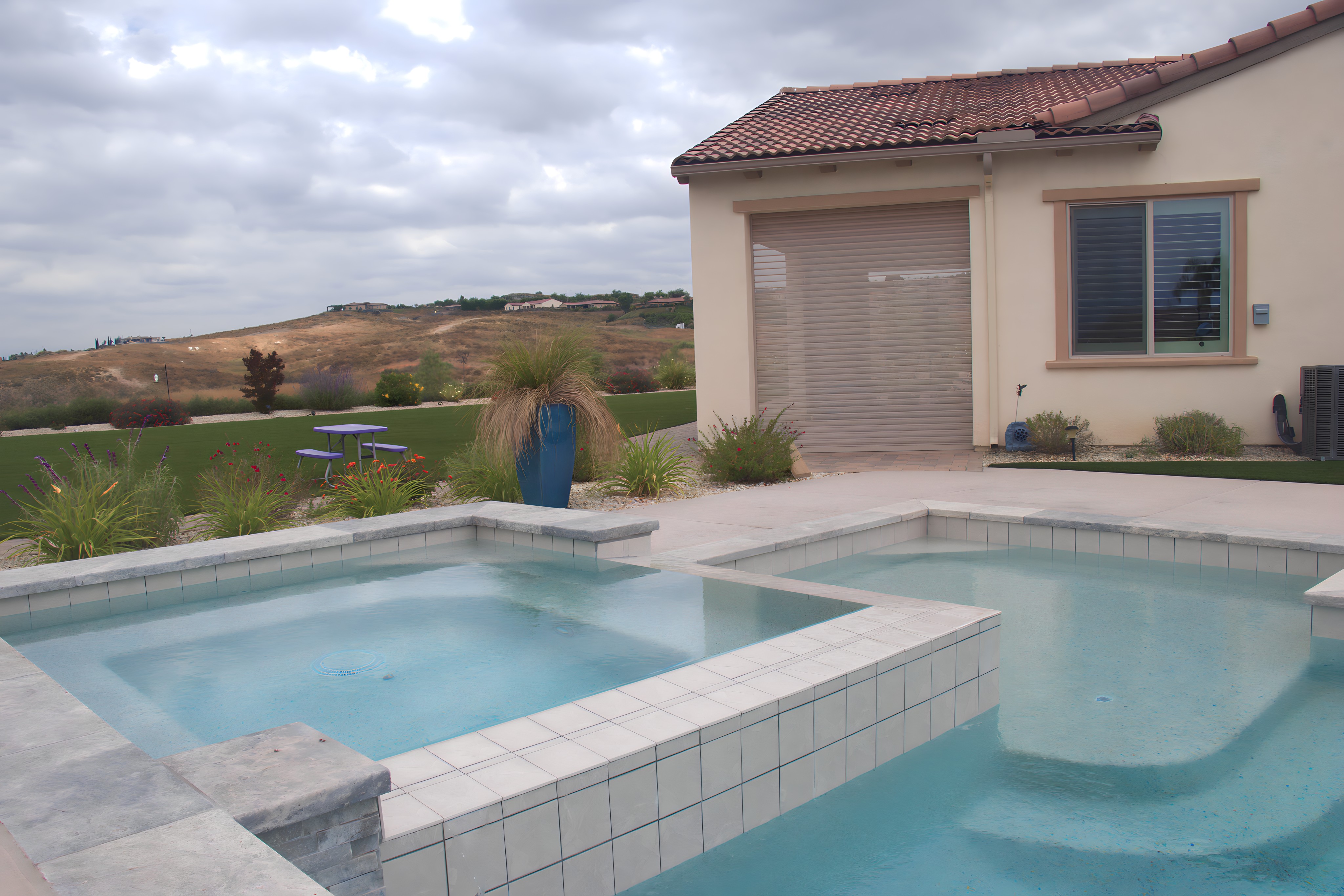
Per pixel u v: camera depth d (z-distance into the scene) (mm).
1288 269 8656
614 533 4336
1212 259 8891
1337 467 7336
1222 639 3516
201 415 23469
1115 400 9070
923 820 2176
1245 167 8664
